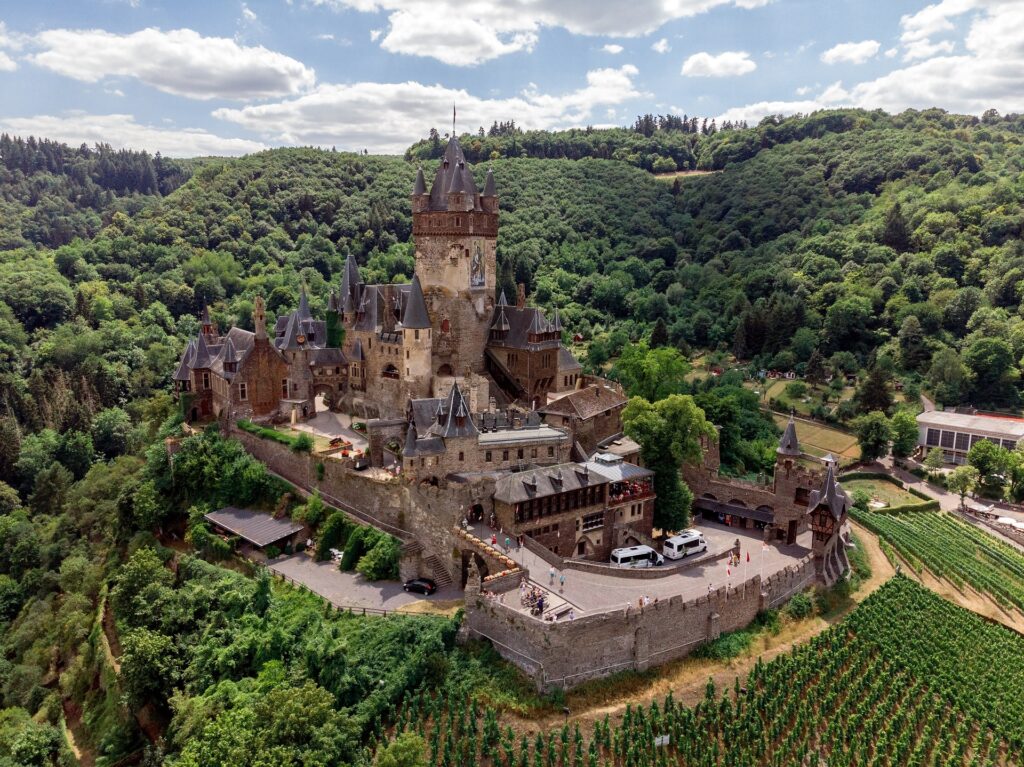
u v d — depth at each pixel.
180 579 92.38
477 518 88.62
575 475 92.75
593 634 68.88
